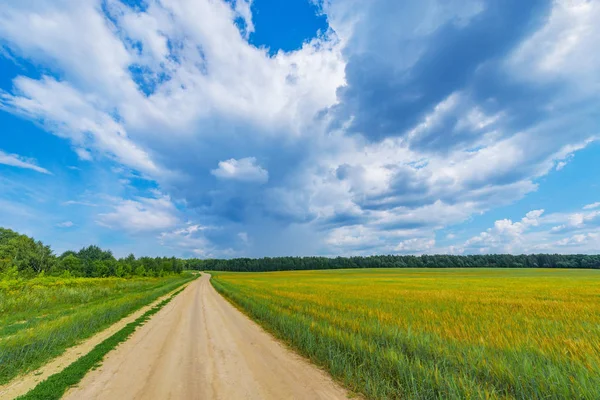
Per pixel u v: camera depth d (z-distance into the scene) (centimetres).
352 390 625
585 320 1365
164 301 2628
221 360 841
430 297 2528
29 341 967
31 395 578
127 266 6662
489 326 1194
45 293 2320
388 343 904
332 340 943
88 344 1021
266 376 708
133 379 680
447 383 565
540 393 550
